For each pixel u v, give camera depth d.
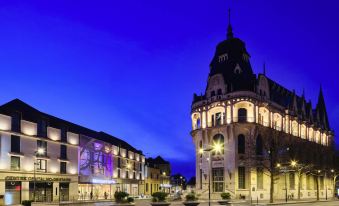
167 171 130.12
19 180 54.81
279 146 68.25
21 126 56.81
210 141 73.88
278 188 75.81
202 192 72.19
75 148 68.75
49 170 61.34
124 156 91.88
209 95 76.06
